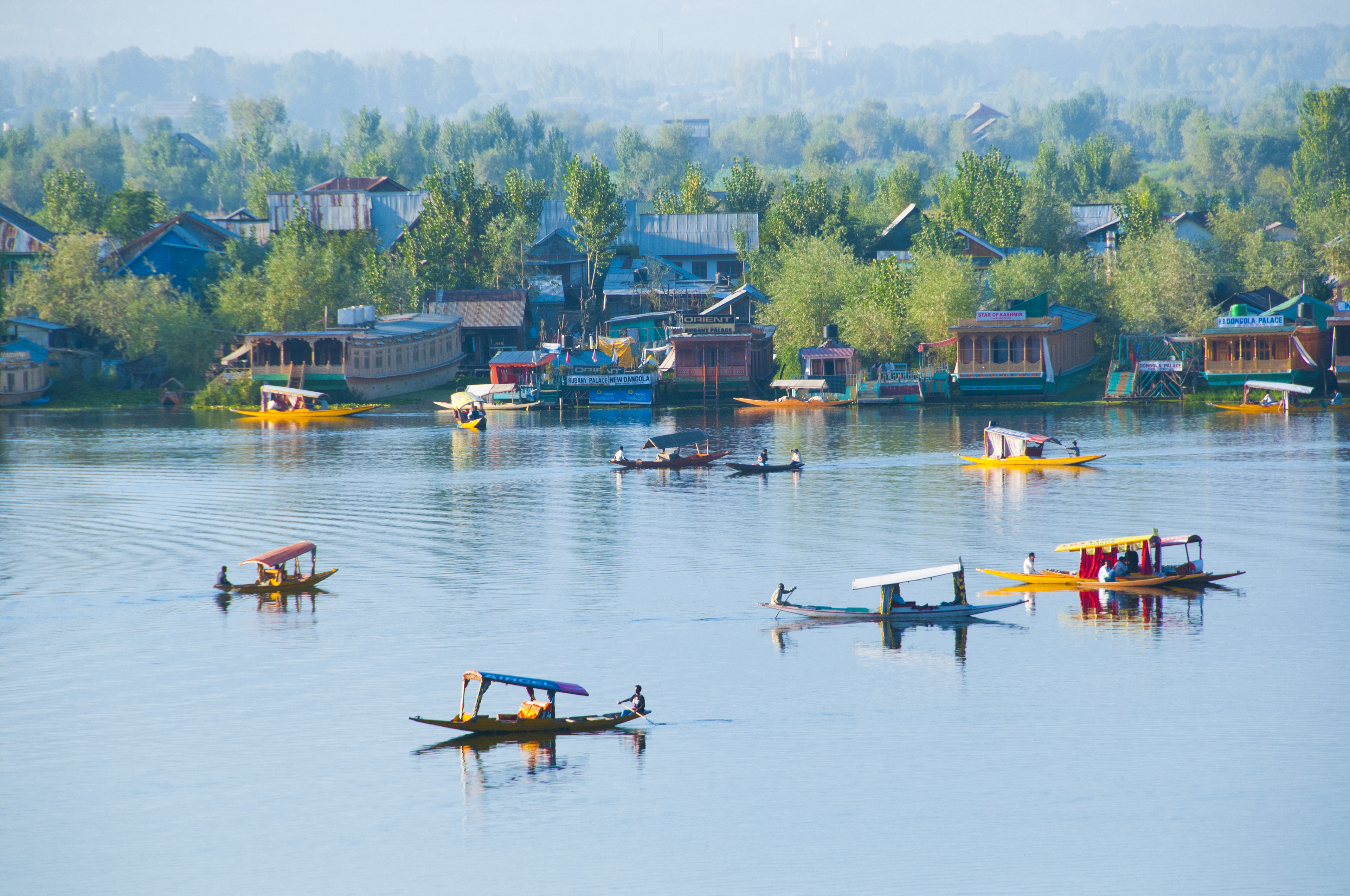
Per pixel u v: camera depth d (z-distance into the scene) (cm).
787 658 11612
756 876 7731
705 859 7944
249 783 9056
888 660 11500
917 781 8944
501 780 9094
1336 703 10125
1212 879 7600
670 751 9544
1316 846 7925
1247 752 9256
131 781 9088
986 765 9169
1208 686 10606
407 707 10456
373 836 8294
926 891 7531
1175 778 8881
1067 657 11488
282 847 8162
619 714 10038
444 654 11781
